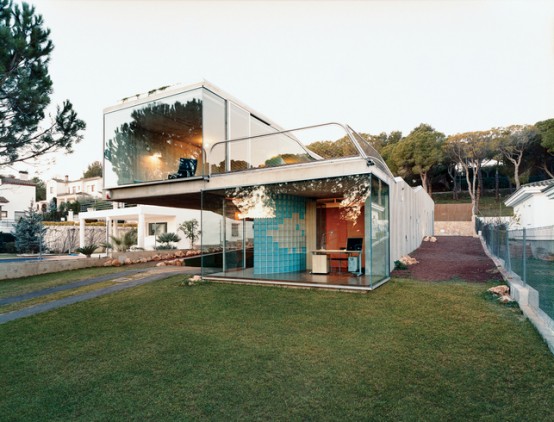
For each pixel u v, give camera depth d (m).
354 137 7.68
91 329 5.82
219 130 10.23
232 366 4.18
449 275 9.75
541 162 35.22
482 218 26.36
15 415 3.27
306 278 8.82
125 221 32.66
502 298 6.57
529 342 4.55
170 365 4.28
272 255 10.04
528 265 6.64
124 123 11.17
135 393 3.62
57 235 27.50
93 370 4.23
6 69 9.11
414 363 4.09
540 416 2.98
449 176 43.97
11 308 7.47
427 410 3.12
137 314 6.57
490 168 42.25
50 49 9.95
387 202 9.82
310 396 3.43
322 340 4.92
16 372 4.24
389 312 6.10
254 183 8.91
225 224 10.27
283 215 10.34
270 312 6.35
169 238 21.56
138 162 10.93
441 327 5.27
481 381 3.62
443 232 29.64
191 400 3.43
